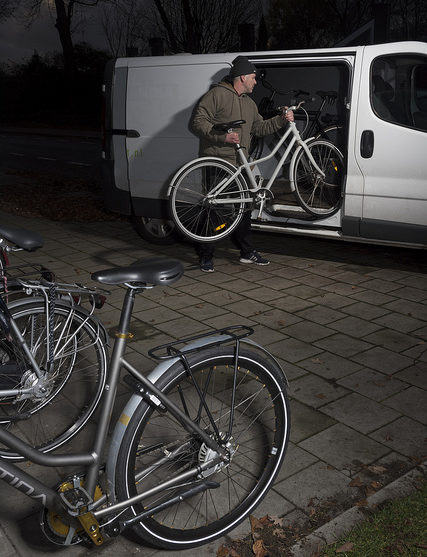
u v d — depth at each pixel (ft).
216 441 7.52
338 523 7.82
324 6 93.91
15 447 6.30
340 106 20.80
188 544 7.36
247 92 17.62
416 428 10.12
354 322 14.79
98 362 9.69
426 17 84.28
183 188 18.99
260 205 18.40
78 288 9.11
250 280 18.10
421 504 8.10
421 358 12.82
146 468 7.15
